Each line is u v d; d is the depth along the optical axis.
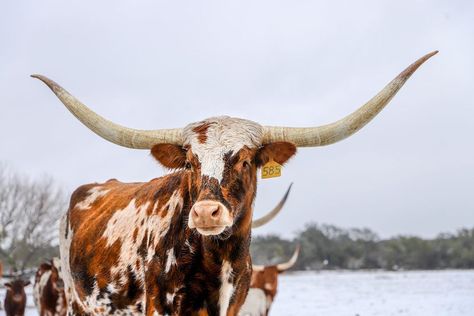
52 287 12.52
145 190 5.81
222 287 4.91
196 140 4.75
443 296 27.30
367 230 91.19
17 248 37.28
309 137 5.10
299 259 84.75
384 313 18.50
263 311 13.63
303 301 25.50
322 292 33.28
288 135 5.14
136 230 5.44
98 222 6.02
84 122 5.31
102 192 6.68
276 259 66.44
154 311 4.98
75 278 6.06
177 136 5.16
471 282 43.53
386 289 35.44
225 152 4.67
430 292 31.12
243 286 5.10
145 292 5.13
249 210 4.90
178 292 4.87
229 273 4.91
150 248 5.15
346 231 90.69
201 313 4.93
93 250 5.80
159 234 5.11
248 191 4.80
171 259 4.91
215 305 4.93
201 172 4.60
